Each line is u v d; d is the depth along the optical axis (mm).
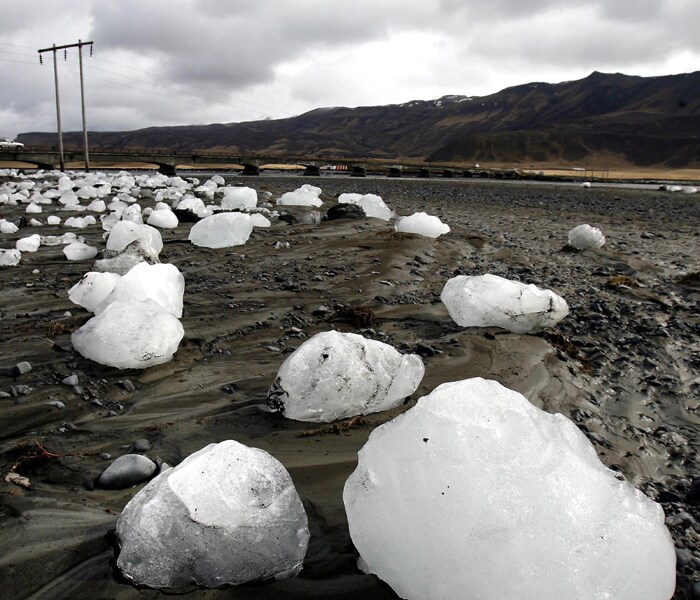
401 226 8859
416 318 4672
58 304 4926
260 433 2750
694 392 3541
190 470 1831
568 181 47562
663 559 1613
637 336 4453
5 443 2643
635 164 170500
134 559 1727
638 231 11289
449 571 1594
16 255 6656
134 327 3527
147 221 9742
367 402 2943
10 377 3318
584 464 1745
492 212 15016
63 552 1858
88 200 14430
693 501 2365
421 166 52000
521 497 1591
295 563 1815
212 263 6766
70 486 2295
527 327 4250
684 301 5594
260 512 1792
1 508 2125
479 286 4387
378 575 1771
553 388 3389
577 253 8086
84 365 3500
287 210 12289
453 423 1748
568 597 1475
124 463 2332
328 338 2984
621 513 1635
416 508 1682
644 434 3002
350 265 6582
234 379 3408
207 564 1724
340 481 2354
